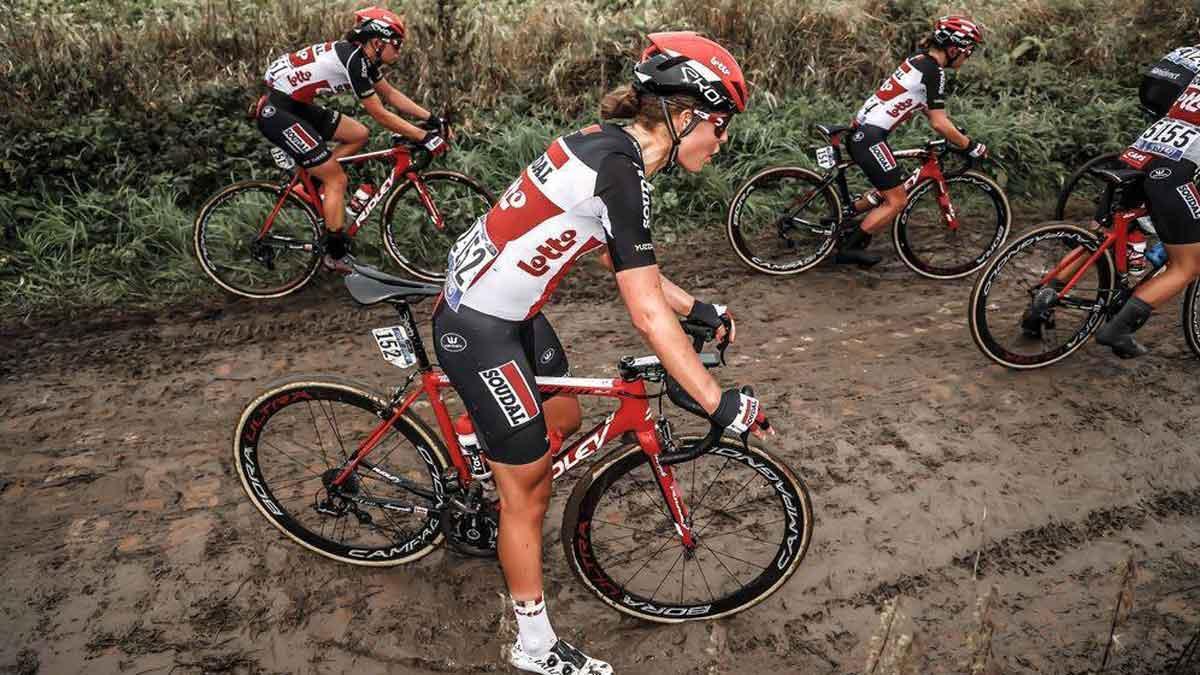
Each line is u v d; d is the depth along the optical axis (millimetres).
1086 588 2744
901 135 6434
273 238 4723
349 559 2771
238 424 2564
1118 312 3818
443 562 2816
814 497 3123
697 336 2332
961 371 3957
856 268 5152
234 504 3068
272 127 4449
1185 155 3449
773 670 2461
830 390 3795
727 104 1969
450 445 2504
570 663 2355
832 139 4832
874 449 3383
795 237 5492
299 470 3232
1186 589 2734
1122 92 7215
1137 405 3680
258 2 6754
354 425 3508
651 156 2023
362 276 2316
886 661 2414
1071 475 3244
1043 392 3781
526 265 2021
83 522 2967
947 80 7164
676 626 2602
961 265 4965
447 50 6387
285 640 2525
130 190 5258
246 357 4105
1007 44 7613
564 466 2385
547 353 2490
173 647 2492
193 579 2730
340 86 4434
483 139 6059
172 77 6070
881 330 4375
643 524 3004
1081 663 2465
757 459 2354
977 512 3053
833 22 7176
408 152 4809
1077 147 6535
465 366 2111
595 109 6516
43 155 5332
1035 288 4051
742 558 2863
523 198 1997
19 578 2719
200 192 5473
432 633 2555
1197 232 3520
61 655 2461
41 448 3369
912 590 2730
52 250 4949
